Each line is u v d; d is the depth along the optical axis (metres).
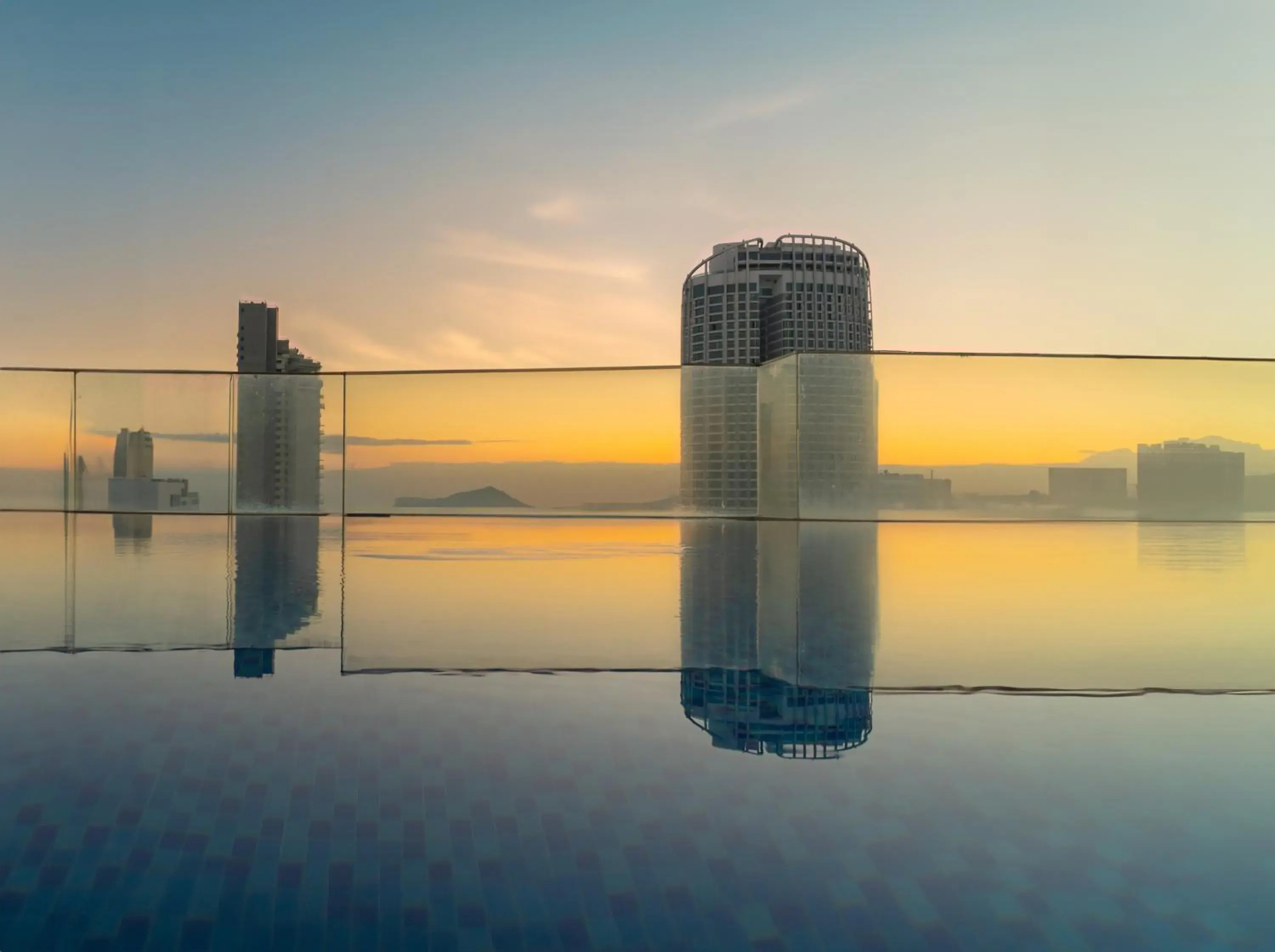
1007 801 1.58
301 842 1.40
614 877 1.30
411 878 1.29
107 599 3.65
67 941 1.13
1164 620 3.36
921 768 1.75
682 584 4.24
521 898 1.24
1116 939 1.15
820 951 1.12
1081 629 3.15
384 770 1.71
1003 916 1.20
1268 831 1.46
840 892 1.26
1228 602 3.77
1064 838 1.43
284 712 2.08
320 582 4.21
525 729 1.97
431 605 3.58
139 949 1.11
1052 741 1.91
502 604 3.61
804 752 1.84
